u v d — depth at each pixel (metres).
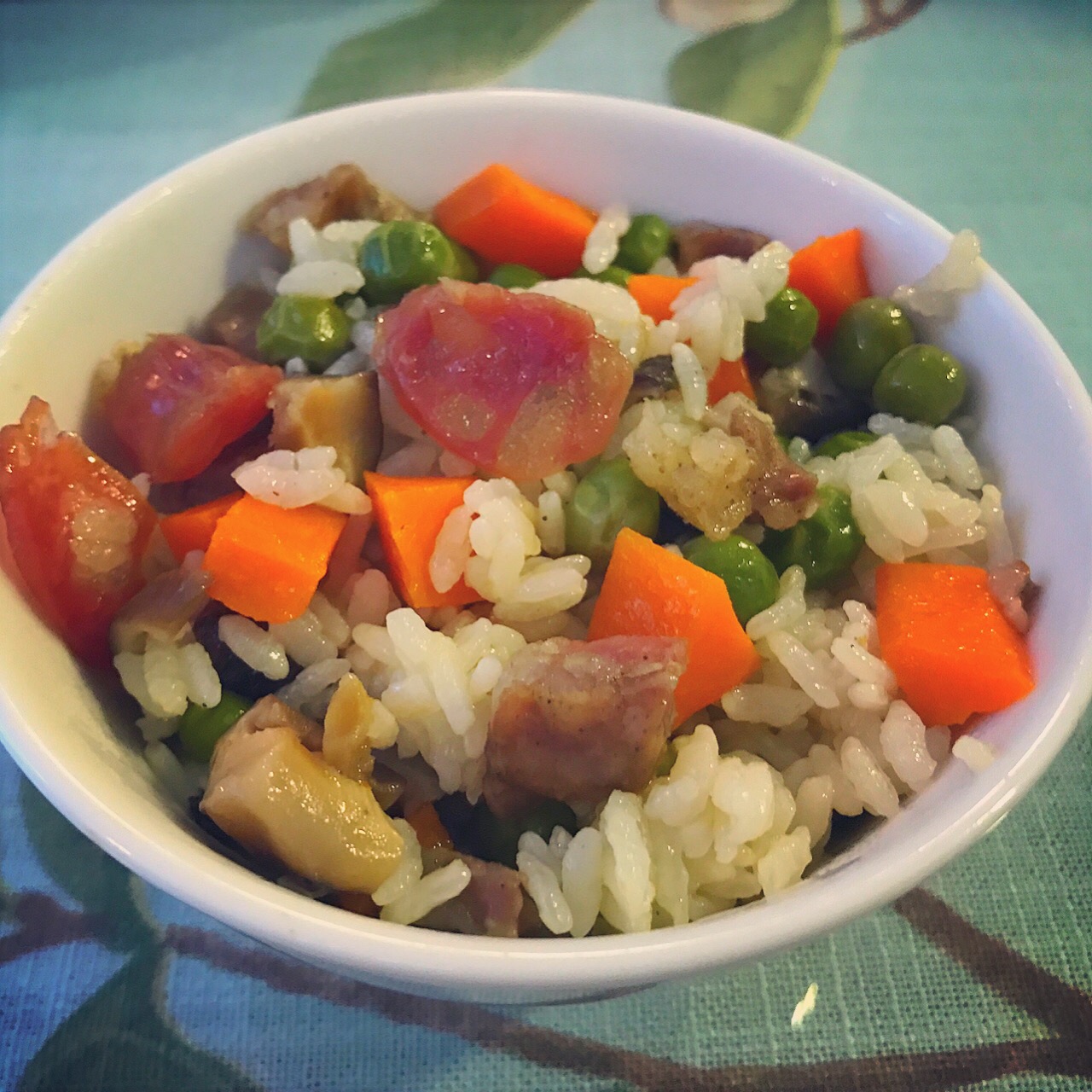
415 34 0.19
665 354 0.13
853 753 0.11
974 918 0.12
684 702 0.11
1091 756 0.13
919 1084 0.11
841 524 0.12
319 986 0.11
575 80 0.19
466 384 0.12
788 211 0.13
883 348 0.13
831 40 0.19
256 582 0.11
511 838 0.11
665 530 0.12
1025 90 0.19
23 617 0.10
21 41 0.20
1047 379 0.11
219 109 0.18
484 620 0.11
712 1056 0.11
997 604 0.11
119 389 0.12
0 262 0.16
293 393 0.12
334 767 0.10
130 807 0.09
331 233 0.13
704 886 0.11
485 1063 0.11
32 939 0.12
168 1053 0.11
